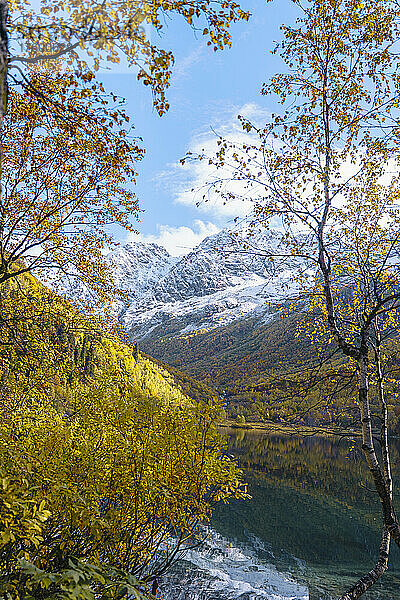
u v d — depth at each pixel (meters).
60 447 4.90
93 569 2.44
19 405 7.13
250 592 13.02
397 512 21.19
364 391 6.24
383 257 7.15
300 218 6.61
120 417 5.23
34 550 3.71
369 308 6.90
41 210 8.32
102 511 4.71
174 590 12.50
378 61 6.29
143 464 4.63
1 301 8.23
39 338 8.40
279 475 35.69
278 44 6.62
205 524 21.31
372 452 6.12
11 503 2.86
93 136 6.02
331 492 29.44
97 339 8.36
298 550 18.17
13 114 6.41
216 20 3.57
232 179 6.31
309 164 6.73
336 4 6.22
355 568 16.33
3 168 7.71
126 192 8.30
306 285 7.27
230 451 52.72
